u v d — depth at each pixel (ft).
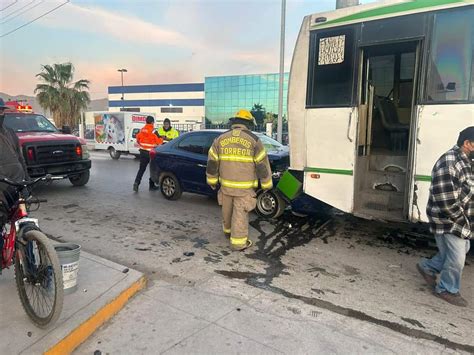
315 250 17.43
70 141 30.40
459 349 10.00
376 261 16.14
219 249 17.49
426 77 15.43
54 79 112.47
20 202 10.94
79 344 9.93
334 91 18.11
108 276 13.14
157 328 10.68
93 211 24.48
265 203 22.25
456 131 14.90
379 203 18.76
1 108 11.57
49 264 9.99
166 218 22.82
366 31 16.96
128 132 63.10
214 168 17.46
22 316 10.57
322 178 18.83
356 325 11.03
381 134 21.98
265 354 9.53
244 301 12.40
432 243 18.39
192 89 218.38
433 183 12.06
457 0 14.61
